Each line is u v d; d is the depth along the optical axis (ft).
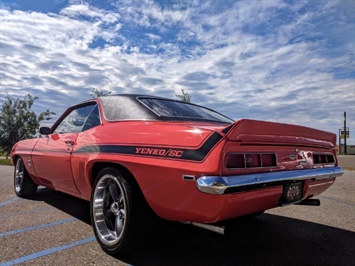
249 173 6.86
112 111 10.21
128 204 7.98
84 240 9.65
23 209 13.64
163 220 8.38
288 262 8.31
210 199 6.34
